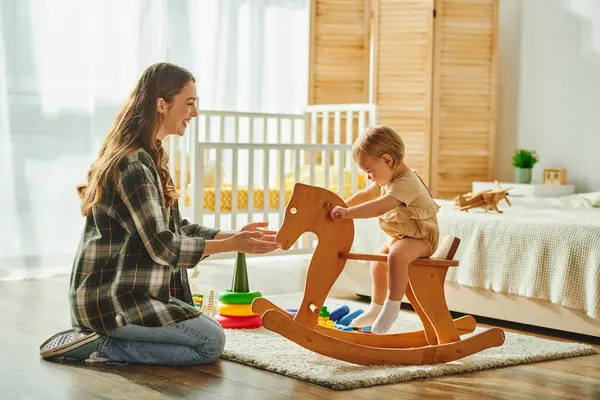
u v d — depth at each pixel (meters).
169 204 2.32
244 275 2.88
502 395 2.05
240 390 2.05
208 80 4.95
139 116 2.27
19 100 4.20
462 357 2.36
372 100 5.37
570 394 2.08
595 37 5.09
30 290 3.70
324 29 5.30
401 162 2.43
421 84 5.25
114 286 2.22
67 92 4.35
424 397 2.02
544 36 5.36
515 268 2.90
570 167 5.24
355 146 2.42
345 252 2.35
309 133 5.07
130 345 2.27
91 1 4.42
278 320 2.22
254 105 5.17
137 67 4.59
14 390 2.02
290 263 4.74
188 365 2.30
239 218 4.98
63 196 4.34
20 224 4.20
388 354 2.30
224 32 5.02
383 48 5.33
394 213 2.38
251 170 3.82
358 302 3.47
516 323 3.08
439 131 5.27
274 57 5.26
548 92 5.34
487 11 5.32
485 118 5.37
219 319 2.82
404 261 2.31
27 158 4.23
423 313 2.45
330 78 5.32
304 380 2.16
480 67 5.33
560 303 2.76
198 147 3.68
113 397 1.97
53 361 2.31
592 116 5.12
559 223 2.82
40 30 4.26
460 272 3.07
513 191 5.05
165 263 2.17
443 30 5.24
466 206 3.34
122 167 2.20
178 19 4.81
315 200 2.31
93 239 2.24
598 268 2.67
